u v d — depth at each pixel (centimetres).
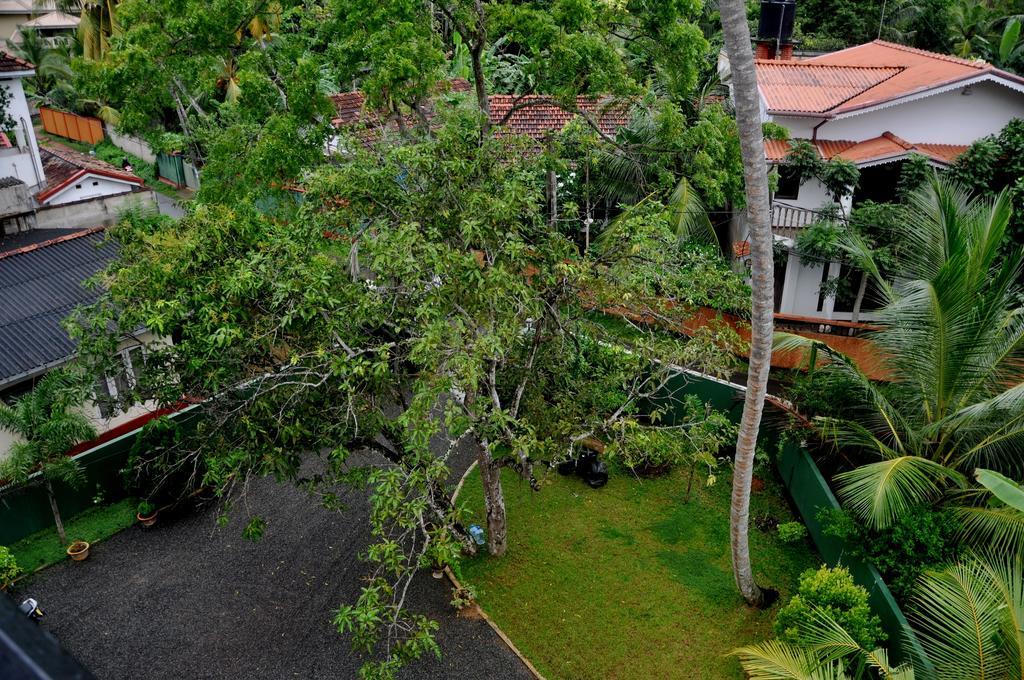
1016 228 1986
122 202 2945
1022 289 1775
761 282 1084
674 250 1440
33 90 4722
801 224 2208
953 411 1420
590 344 1580
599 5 1798
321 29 1859
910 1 3697
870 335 1583
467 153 1350
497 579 1489
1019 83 2070
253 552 1580
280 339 1288
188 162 3581
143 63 1917
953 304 1306
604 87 1814
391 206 1291
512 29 1773
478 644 1356
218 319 1211
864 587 1332
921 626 1230
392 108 1806
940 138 2220
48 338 1736
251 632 1390
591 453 1738
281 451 1259
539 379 1441
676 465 1777
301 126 1906
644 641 1355
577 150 1909
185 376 1320
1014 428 1332
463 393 1301
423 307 1096
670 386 1875
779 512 1653
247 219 1377
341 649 1352
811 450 1645
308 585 1493
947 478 1413
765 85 2302
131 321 1259
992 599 1021
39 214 2728
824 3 3831
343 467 1805
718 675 1288
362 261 1239
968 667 994
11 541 1599
